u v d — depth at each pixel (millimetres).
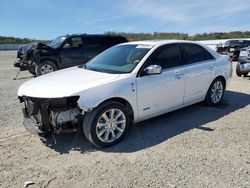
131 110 4434
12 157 3857
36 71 10672
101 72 4637
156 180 3252
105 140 4129
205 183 3178
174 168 3512
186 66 5285
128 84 4293
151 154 3908
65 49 11125
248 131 4746
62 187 3152
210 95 6008
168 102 4977
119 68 4660
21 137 4543
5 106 6418
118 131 4301
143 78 4488
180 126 4988
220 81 6172
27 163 3691
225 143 4250
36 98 3949
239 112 5809
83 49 11484
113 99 4223
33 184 3209
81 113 3941
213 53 6102
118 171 3467
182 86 5160
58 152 4008
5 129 4898
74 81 4230
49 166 3613
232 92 7766
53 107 3883
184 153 3920
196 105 6266
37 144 4273
